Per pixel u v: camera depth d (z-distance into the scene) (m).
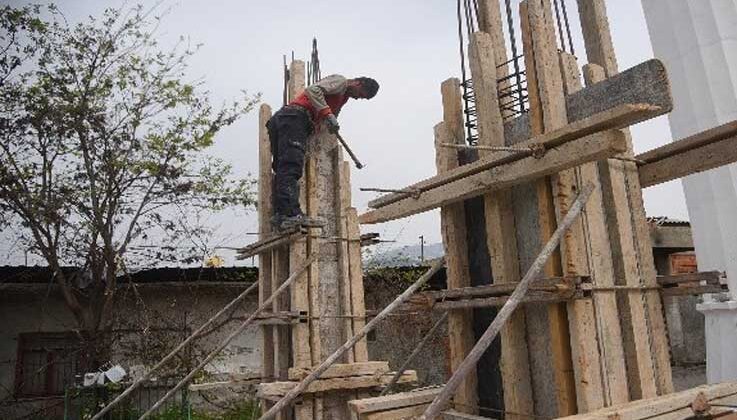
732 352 6.45
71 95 11.38
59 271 11.27
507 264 3.84
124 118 11.76
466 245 4.34
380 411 4.00
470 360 2.69
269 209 7.16
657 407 3.04
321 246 6.65
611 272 3.61
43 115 11.17
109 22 11.81
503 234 3.88
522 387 3.71
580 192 3.47
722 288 3.62
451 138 4.41
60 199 11.19
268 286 7.11
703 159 3.75
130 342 11.84
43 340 12.11
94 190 11.34
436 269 4.50
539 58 3.68
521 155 3.52
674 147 3.85
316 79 7.48
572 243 3.41
